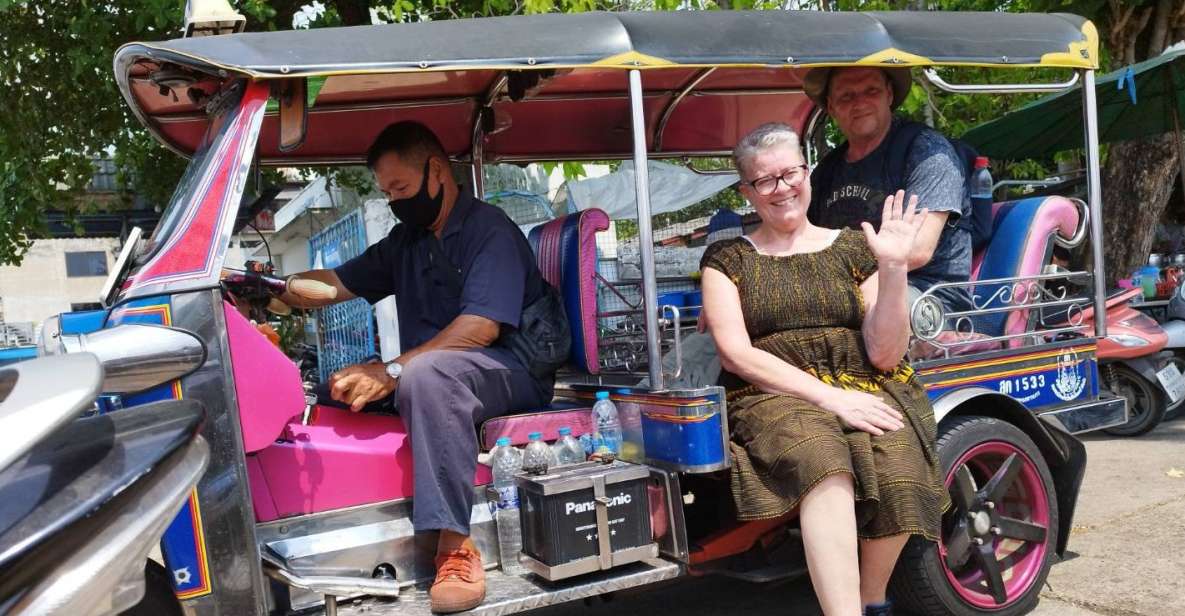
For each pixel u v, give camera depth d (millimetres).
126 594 1543
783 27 2891
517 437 3002
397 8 6113
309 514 2676
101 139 7762
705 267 3045
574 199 7551
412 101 3740
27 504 1302
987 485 3215
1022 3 8016
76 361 1439
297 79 2580
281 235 12555
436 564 2691
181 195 2617
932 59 3020
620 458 3061
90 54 6734
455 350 2871
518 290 3033
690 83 3990
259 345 2514
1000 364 3373
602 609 3613
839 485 2604
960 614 3117
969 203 3646
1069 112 6539
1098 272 3570
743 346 2887
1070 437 3414
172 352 2271
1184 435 6020
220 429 2377
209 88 2768
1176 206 10867
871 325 2834
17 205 7867
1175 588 3293
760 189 2969
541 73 3344
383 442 2816
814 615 3379
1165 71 6082
